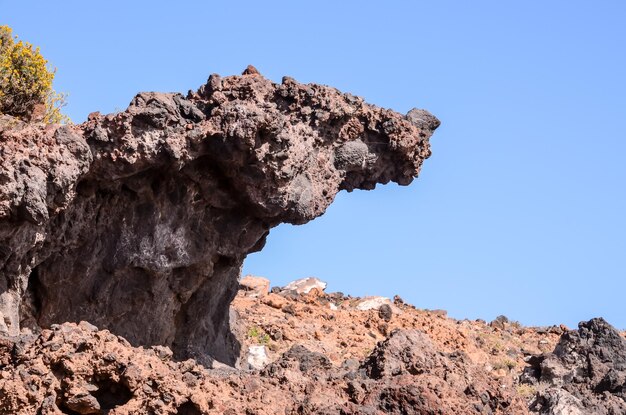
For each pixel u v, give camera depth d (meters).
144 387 23.39
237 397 23.81
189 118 29.62
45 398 23.14
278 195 30.38
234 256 32.09
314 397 24.08
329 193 31.94
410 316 45.28
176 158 29.17
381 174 33.19
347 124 32.16
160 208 30.53
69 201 28.78
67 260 30.08
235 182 30.34
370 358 27.11
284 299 44.78
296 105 31.09
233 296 34.78
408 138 32.69
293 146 30.12
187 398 23.44
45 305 30.12
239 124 29.17
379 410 23.98
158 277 31.08
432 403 24.00
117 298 30.77
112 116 29.19
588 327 35.44
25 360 23.48
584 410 28.67
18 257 28.64
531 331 49.09
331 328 42.06
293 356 26.94
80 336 23.75
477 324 48.56
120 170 29.28
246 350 36.78
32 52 34.75
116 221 30.45
